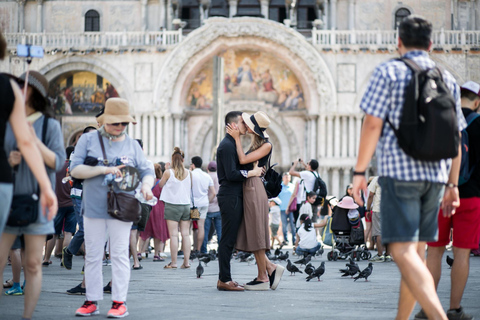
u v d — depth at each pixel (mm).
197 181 19016
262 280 11859
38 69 47406
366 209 21797
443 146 6246
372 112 6379
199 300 10305
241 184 11672
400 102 6367
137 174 8836
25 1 50344
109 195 8781
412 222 6402
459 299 8328
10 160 7066
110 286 11359
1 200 6281
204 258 17109
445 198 7227
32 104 7805
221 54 48094
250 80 48750
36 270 7449
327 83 46281
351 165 46375
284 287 12289
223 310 9188
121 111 9086
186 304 9852
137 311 9156
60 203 16266
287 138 49156
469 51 45469
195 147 49281
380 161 6578
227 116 11805
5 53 6496
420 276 6301
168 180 16688
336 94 46406
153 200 8930
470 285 12133
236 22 46469
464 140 8227
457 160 7152
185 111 48344
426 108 6242
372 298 10477
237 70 48656
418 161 6379
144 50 46938
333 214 20078
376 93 6387
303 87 48031
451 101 6344
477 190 8195
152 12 50219
